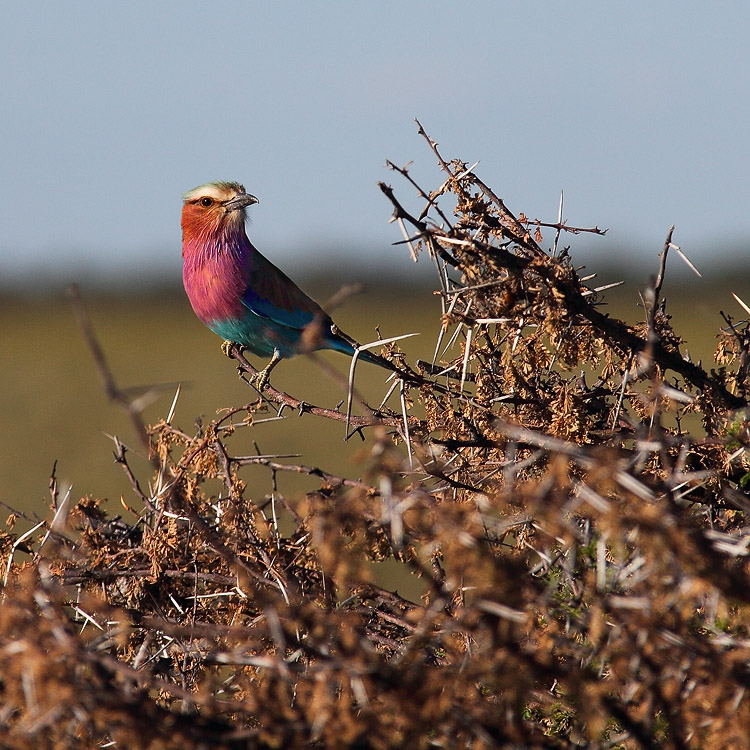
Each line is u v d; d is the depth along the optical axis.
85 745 5.00
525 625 4.86
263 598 5.06
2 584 6.64
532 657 4.71
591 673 4.82
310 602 6.24
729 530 6.71
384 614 6.16
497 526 5.08
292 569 6.52
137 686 5.18
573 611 4.92
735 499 6.36
